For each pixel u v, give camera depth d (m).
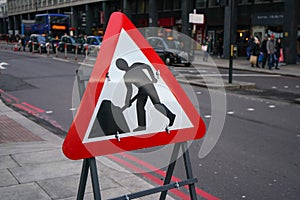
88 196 4.17
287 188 4.79
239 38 31.72
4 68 21.12
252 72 20.17
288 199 4.47
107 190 4.37
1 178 4.69
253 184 4.92
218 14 32.66
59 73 18.66
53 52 37.62
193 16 18.12
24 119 8.52
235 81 15.27
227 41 28.84
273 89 14.09
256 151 6.33
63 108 10.14
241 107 10.42
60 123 8.49
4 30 98.69
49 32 41.47
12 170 4.98
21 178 4.70
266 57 21.39
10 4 87.75
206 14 34.00
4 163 5.27
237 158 5.96
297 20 23.66
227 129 7.82
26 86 14.41
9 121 8.26
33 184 4.52
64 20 42.25
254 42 22.14
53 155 5.66
